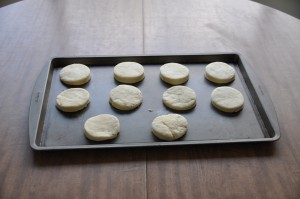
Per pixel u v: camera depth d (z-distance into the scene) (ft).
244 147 1.61
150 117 1.79
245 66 2.13
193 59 2.23
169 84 2.04
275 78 2.11
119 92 1.91
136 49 2.38
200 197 1.37
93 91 1.97
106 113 1.82
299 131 1.71
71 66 2.12
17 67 2.18
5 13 2.82
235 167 1.51
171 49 2.39
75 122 1.74
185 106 1.83
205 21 2.78
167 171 1.49
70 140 1.63
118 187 1.41
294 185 1.43
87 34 2.56
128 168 1.50
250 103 1.90
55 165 1.51
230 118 1.79
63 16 2.82
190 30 2.64
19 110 1.83
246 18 2.83
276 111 1.85
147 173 1.48
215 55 2.23
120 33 2.59
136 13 2.88
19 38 2.50
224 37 2.56
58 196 1.37
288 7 4.64
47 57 2.29
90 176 1.46
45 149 1.52
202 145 1.58
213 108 1.86
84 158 1.54
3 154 1.56
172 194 1.38
